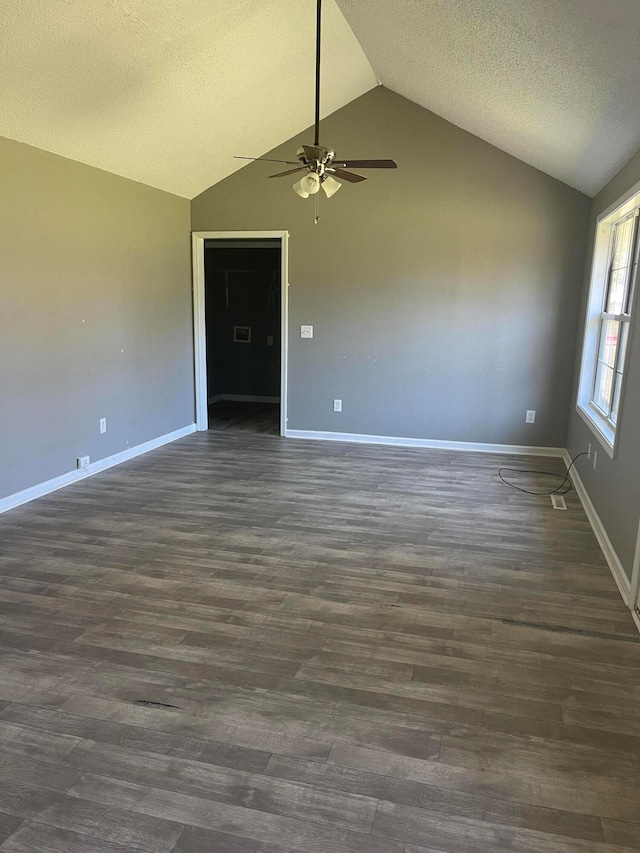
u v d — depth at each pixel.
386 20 3.54
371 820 1.62
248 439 6.12
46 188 4.08
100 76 3.47
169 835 1.56
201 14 3.24
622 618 2.69
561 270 5.32
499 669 2.30
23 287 3.95
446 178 5.39
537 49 2.83
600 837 1.58
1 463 3.89
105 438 4.97
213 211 5.91
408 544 3.49
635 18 2.09
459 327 5.61
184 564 3.19
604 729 1.98
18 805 1.65
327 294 5.82
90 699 2.10
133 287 5.18
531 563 3.26
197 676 2.24
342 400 6.00
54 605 2.74
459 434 5.79
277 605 2.77
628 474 3.02
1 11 2.73
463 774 1.78
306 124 5.48
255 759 1.83
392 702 2.11
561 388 5.49
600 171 4.17
